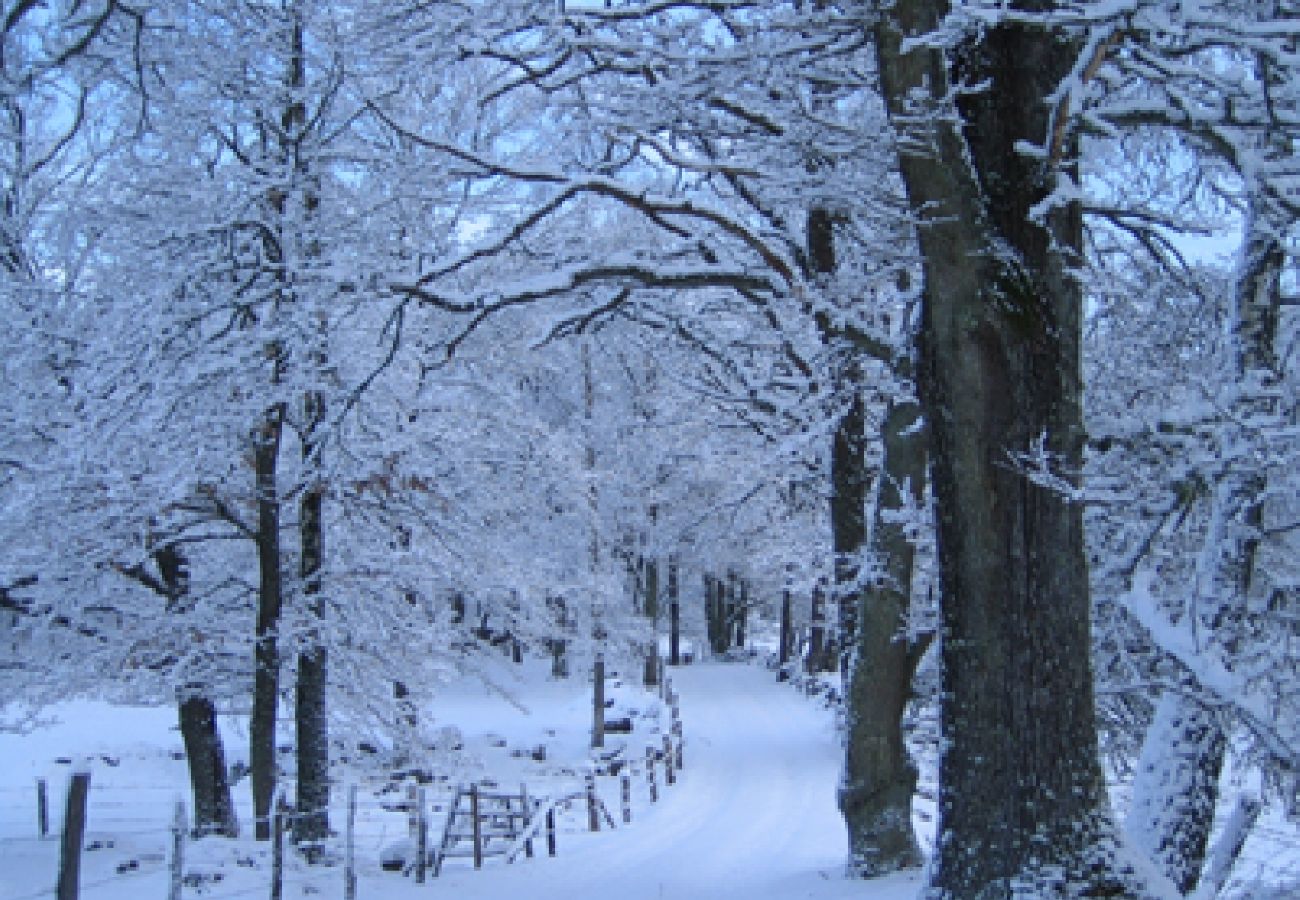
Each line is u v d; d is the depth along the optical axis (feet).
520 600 52.34
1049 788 19.61
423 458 43.11
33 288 41.50
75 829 22.04
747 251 38.91
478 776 71.61
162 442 36.60
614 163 34.32
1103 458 25.12
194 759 46.75
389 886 36.45
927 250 21.49
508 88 29.12
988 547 20.62
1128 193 33.78
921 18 22.24
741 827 51.85
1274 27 17.88
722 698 111.14
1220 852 21.11
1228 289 29.84
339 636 43.70
